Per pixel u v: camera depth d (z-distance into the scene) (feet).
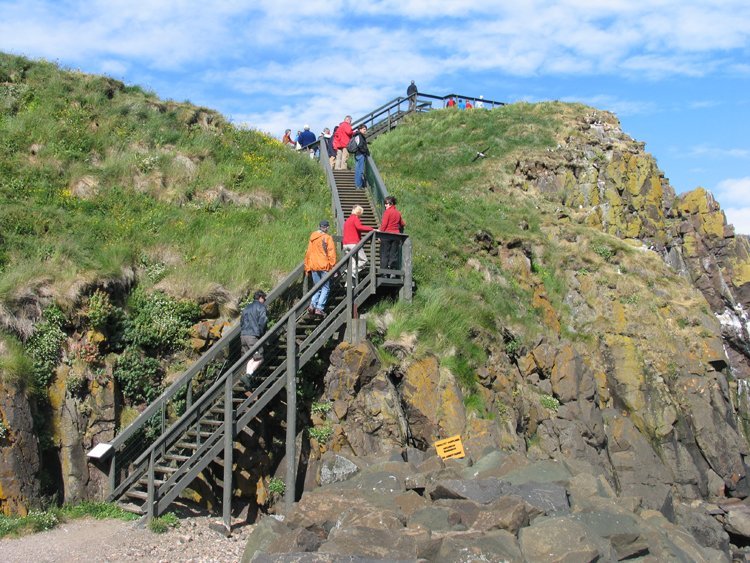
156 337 43.39
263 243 53.78
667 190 100.83
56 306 40.32
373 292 48.39
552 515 32.48
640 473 59.16
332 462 39.63
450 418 45.78
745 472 64.03
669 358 68.13
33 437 35.88
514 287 68.69
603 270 74.33
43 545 31.68
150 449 36.40
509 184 91.30
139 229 51.08
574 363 59.88
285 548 29.45
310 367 44.60
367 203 64.59
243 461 40.32
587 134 106.42
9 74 64.49
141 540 33.24
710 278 92.22
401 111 125.49
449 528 31.14
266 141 74.43
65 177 54.70
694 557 34.04
